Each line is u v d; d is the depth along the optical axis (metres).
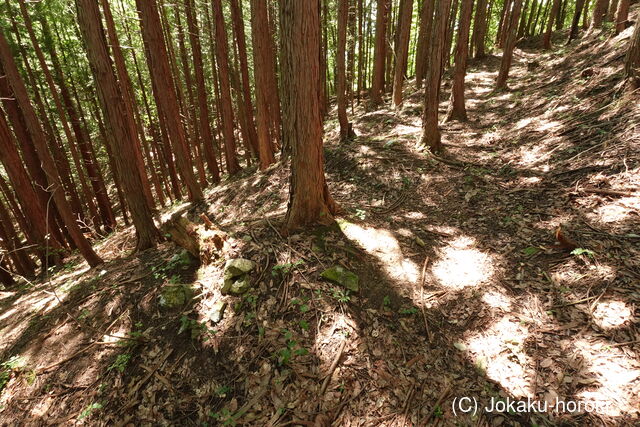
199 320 3.70
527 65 13.38
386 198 6.31
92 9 4.71
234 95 16.42
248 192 9.22
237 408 2.97
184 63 12.08
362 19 15.84
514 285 3.79
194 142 13.04
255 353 3.33
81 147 11.67
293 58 3.94
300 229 4.72
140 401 3.15
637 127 5.17
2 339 4.55
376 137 9.33
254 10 8.96
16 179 7.20
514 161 6.43
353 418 2.81
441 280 4.06
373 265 4.26
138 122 11.75
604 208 4.35
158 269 4.65
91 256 6.58
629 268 3.47
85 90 11.62
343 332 3.47
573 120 6.64
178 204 11.47
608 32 10.59
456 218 5.27
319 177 4.68
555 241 4.17
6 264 8.68
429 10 13.89
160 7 10.57
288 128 4.42
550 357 2.99
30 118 5.48
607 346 2.91
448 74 15.69
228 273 3.98
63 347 3.90
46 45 9.99
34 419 3.26
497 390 2.86
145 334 3.71
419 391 2.95
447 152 7.50
